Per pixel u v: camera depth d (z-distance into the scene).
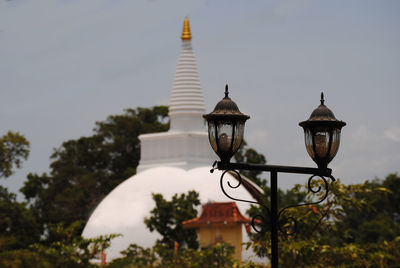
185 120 88.50
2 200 85.25
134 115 122.19
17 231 84.31
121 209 80.56
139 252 48.94
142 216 78.75
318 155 15.59
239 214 61.19
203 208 63.00
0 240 44.50
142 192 81.25
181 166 86.12
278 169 15.71
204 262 41.91
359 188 30.67
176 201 66.38
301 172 15.70
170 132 88.12
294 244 27.48
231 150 15.12
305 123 15.66
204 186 79.69
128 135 116.00
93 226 80.25
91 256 29.31
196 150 87.50
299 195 54.81
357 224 94.00
